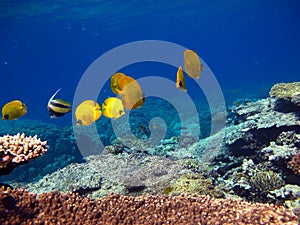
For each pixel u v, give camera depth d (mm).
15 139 1574
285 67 22844
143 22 24391
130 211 1426
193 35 47375
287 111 3020
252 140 2959
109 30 26875
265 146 2875
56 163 4734
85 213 1380
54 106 1844
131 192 2186
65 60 60469
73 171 2479
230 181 2545
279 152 2479
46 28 21453
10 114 1876
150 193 2156
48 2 12008
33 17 15508
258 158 2891
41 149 1525
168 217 1391
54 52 46031
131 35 35375
